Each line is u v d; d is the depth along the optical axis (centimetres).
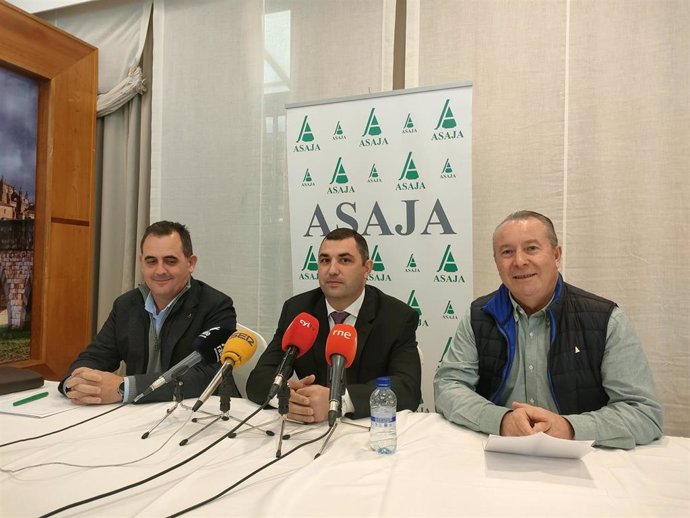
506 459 108
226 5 314
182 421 135
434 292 248
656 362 237
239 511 83
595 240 247
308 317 134
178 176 322
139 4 334
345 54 289
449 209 245
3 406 148
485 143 265
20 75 281
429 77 273
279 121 303
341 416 137
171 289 189
